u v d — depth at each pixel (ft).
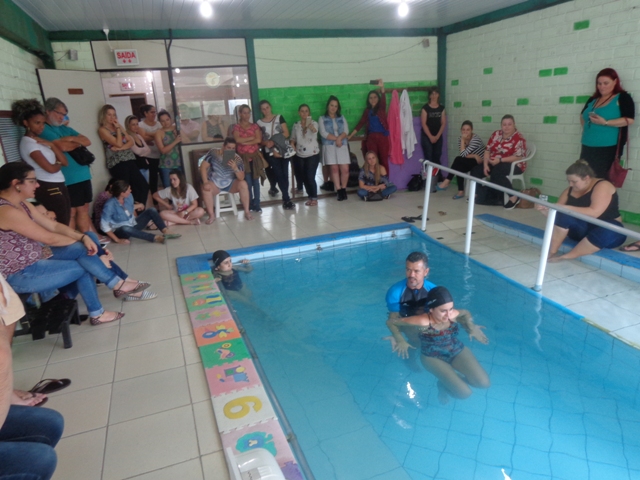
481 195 20.21
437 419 7.34
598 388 7.96
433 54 24.76
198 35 20.57
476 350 9.16
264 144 20.76
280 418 7.36
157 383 8.28
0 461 4.40
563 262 13.42
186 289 12.51
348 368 8.85
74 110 18.25
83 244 10.21
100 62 19.69
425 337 9.32
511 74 20.93
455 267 13.70
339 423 7.40
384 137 23.03
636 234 8.77
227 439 6.69
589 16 16.96
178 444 6.72
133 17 17.44
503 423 7.19
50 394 8.07
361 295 12.28
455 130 25.17
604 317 10.22
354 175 24.12
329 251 16.22
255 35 21.33
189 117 21.42
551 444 6.74
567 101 18.43
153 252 16.03
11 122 13.65
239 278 13.85
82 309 11.66
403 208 20.45
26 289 9.34
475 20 22.04
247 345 9.67
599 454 6.53
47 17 16.43
